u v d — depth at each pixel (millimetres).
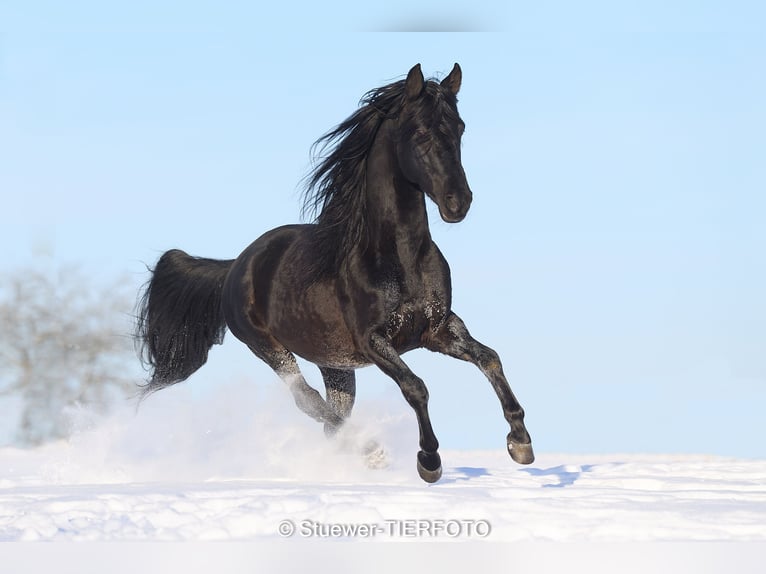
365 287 11391
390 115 11289
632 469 14922
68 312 41219
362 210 11555
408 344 11531
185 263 15453
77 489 11148
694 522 8414
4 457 22469
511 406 10758
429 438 10805
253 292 13500
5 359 40844
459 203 10438
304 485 11164
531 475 13227
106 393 40719
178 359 15438
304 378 13633
